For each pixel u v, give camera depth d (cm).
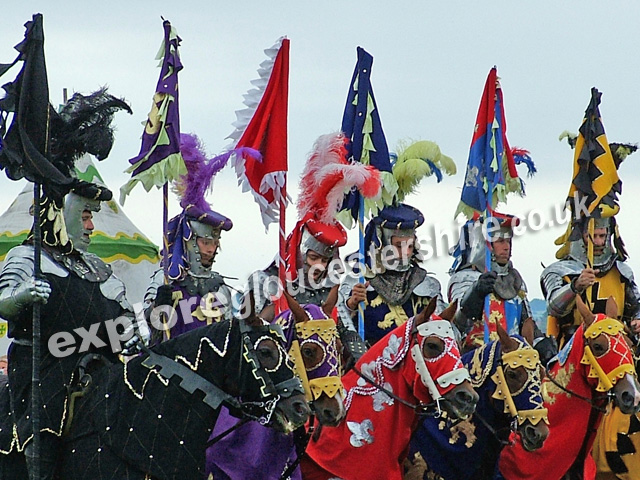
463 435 1658
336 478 1578
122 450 1371
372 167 1828
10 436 1435
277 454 1558
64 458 1422
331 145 1848
